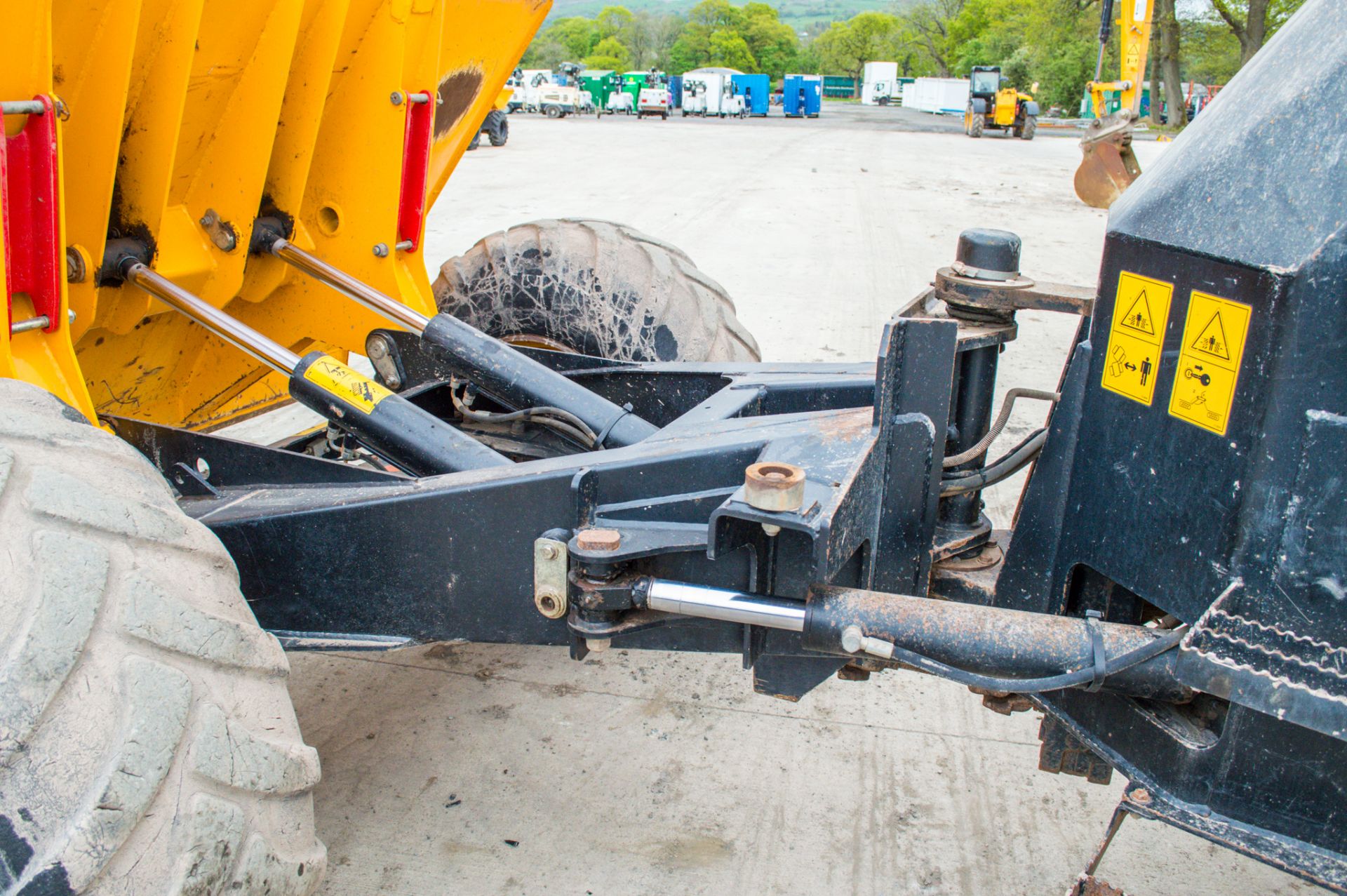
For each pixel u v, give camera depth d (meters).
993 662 1.49
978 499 2.13
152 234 2.26
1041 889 2.12
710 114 52.47
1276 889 2.14
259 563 1.94
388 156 2.62
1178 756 1.48
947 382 1.82
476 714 2.66
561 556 1.71
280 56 2.28
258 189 2.40
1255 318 1.29
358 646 1.90
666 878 2.11
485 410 2.91
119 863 1.22
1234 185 1.35
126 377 2.73
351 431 2.17
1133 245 1.48
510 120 38.50
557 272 3.27
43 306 1.74
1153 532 1.47
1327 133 1.27
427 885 2.07
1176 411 1.42
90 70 1.93
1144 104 58.06
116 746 1.23
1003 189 16.50
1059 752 1.82
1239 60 50.91
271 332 2.95
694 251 9.66
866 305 7.54
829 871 2.15
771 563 1.62
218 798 1.32
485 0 2.92
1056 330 6.84
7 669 1.19
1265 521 1.31
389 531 1.87
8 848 1.17
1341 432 1.24
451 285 3.41
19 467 1.33
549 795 2.36
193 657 1.35
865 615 1.54
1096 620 1.54
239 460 2.13
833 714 2.72
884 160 22.38
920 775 2.48
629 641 1.82
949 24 102.00
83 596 1.27
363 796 2.33
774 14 141.75
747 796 2.38
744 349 3.25
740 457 1.79
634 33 155.50
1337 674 1.28
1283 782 1.40
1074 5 60.19
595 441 2.31
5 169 1.60
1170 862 2.21
